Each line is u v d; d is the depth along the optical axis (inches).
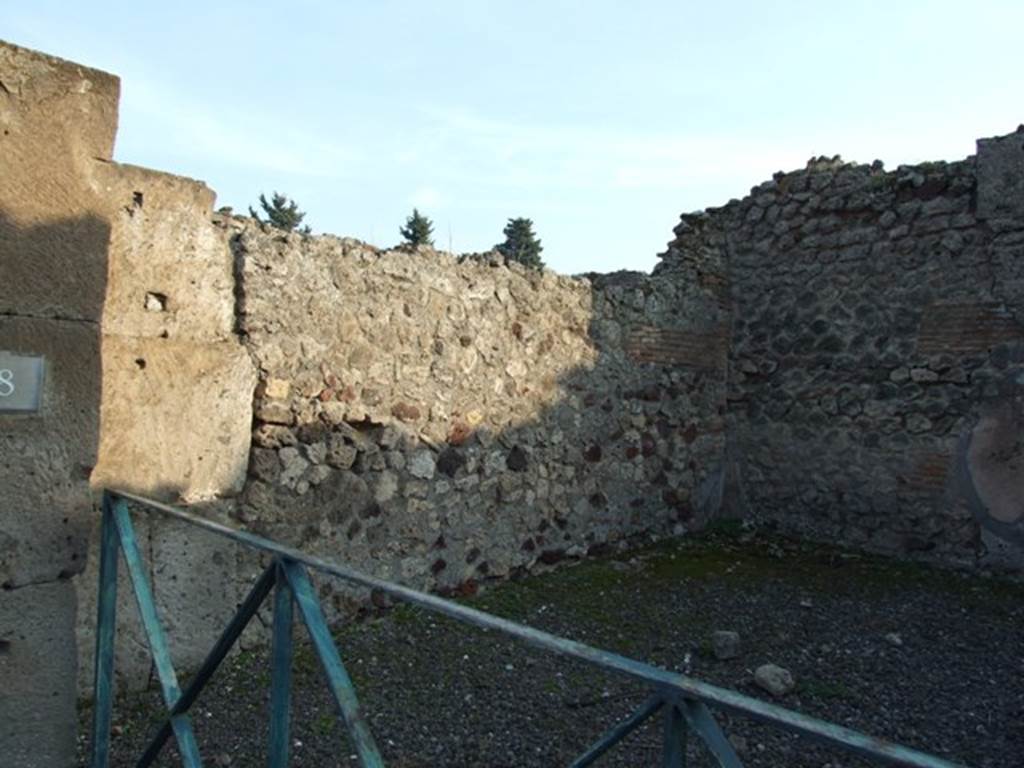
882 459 229.8
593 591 186.5
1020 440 204.2
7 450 79.9
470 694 129.5
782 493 250.1
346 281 160.9
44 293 81.7
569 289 212.1
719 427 258.2
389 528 167.9
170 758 107.2
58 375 83.0
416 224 1075.9
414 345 174.1
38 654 82.7
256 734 114.6
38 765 82.7
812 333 245.9
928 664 148.6
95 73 85.4
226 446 139.7
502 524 192.5
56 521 83.5
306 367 153.2
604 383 220.8
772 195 256.8
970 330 214.8
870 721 125.3
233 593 140.7
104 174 86.5
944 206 221.1
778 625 168.4
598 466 218.5
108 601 95.0
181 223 134.0
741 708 42.7
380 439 166.9
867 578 204.2
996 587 197.6
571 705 126.9
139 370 127.8
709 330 255.4
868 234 235.6
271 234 149.5
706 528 250.1
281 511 149.0
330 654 63.4
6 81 79.0
